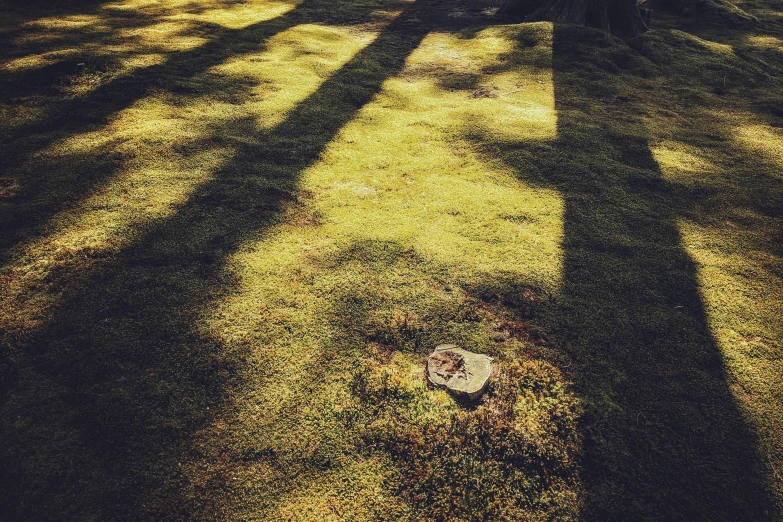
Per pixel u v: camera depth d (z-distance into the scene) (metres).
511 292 4.39
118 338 3.76
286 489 2.92
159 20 10.77
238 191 5.49
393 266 4.64
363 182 5.91
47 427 3.16
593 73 9.32
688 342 3.97
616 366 3.75
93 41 8.97
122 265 4.42
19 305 3.96
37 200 5.08
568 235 5.13
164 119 6.73
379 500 2.89
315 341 3.87
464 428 3.28
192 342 3.78
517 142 6.84
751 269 4.77
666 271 4.71
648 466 3.09
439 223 5.25
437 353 3.75
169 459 3.03
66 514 2.73
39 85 7.20
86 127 6.42
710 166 6.55
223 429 3.21
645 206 5.66
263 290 4.29
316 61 9.20
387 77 8.92
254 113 7.14
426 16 12.85
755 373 3.73
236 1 12.94
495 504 2.89
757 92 9.11
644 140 7.09
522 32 10.72
